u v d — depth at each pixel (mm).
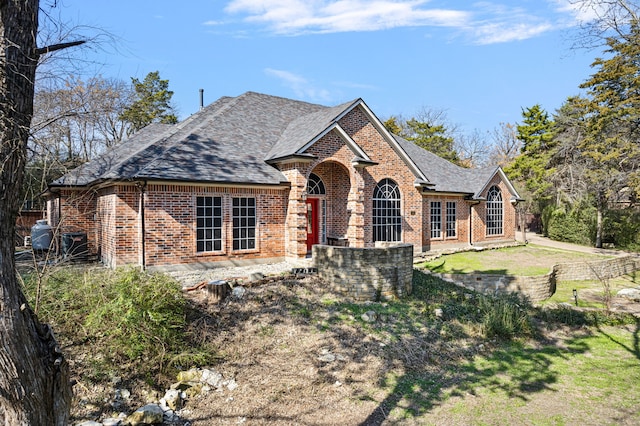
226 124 18750
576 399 8391
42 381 4273
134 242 13992
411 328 11352
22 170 4453
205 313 10438
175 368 8375
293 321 10789
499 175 28328
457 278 17344
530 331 12375
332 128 17328
